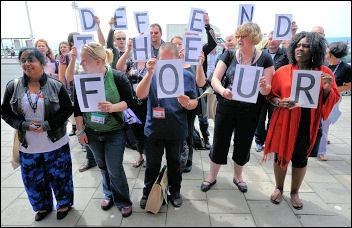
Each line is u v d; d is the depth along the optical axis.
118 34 3.21
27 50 1.66
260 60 2.04
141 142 2.78
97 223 2.00
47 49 3.63
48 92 1.78
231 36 4.01
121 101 1.88
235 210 2.15
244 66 1.91
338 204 2.23
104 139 1.90
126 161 3.15
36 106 1.76
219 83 2.11
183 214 2.10
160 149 2.03
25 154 1.87
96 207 2.20
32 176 1.92
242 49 2.03
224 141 2.31
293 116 1.93
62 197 2.03
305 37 1.81
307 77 1.79
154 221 2.02
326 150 3.52
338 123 4.92
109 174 1.99
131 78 2.60
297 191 2.22
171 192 2.24
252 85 1.92
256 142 3.56
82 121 1.94
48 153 1.90
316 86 1.79
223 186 2.53
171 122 1.91
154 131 1.93
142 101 2.55
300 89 1.83
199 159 3.21
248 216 2.07
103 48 1.76
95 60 1.72
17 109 1.76
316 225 1.96
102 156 2.00
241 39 1.97
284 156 2.06
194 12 2.52
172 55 1.84
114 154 1.92
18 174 2.80
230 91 1.95
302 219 2.03
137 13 2.72
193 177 2.73
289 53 1.94
